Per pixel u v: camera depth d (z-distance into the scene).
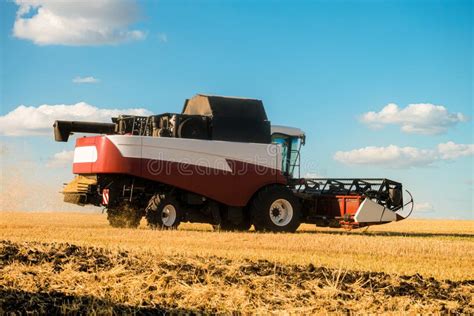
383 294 8.68
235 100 20.50
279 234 17.81
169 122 19.80
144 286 8.48
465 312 7.95
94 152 19.14
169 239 15.08
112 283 8.52
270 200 20.42
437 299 8.56
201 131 19.92
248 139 20.39
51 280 8.65
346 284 9.13
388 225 30.59
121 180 19.36
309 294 8.42
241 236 16.55
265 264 10.59
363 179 21.78
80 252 11.02
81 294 7.89
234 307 7.59
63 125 20.42
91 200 19.81
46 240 13.50
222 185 19.95
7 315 6.88
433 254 13.81
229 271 9.74
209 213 20.31
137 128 20.08
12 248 11.23
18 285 8.27
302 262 11.30
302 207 21.91
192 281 8.87
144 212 20.08
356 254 13.37
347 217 20.92
